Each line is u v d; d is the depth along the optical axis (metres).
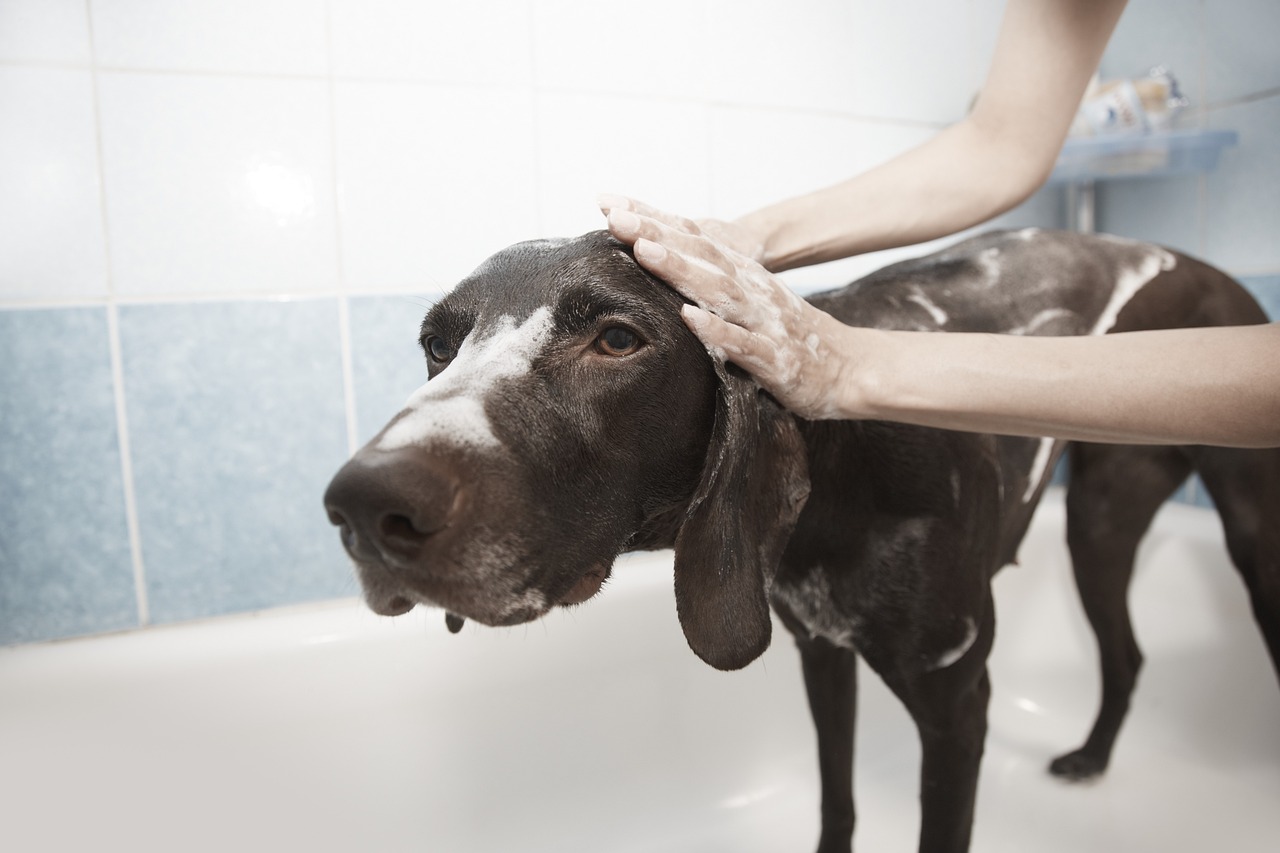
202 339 1.37
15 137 1.25
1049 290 1.10
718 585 0.75
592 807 1.37
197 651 1.21
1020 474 1.08
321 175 1.41
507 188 1.54
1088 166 1.70
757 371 0.72
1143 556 1.65
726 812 1.43
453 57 1.48
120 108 1.30
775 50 1.73
